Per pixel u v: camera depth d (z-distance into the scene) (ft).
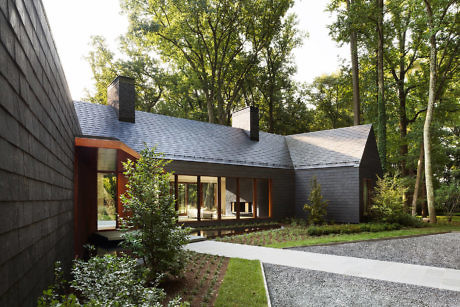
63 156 15.21
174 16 70.95
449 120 67.72
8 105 6.04
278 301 15.20
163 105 88.33
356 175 47.39
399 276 19.49
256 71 86.22
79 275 11.31
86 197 30.73
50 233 11.28
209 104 78.18
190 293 15.60
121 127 40.34
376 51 69.87
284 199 54.13
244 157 50.62
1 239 5.58
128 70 81.51
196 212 47.29
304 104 98.53
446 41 58.54
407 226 44.93
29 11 7.88
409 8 65.46
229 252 25.88
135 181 18.17
